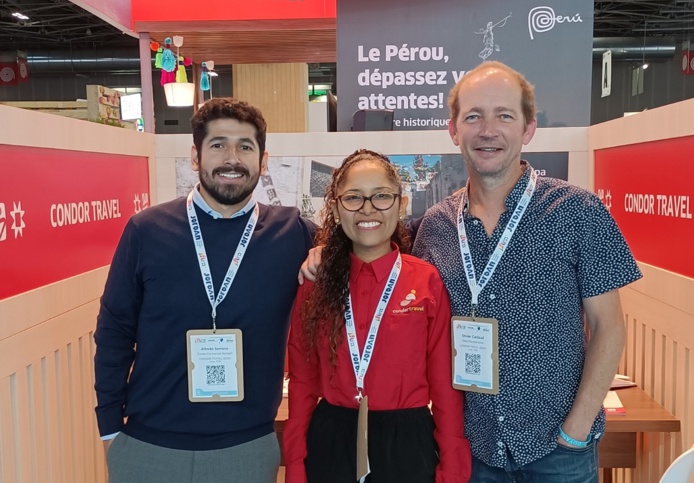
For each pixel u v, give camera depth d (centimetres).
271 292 167
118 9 355
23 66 1295
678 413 192
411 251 183
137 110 517
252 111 164
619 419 194
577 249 150
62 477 195
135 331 173
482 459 156
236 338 160
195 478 159
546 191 154
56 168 186
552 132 252
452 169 249
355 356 159
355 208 156
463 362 155
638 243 210
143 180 255
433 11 287
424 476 150
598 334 151
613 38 1248
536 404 150
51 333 185
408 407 156
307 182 253
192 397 160
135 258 167
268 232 172
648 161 198
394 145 250
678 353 187
